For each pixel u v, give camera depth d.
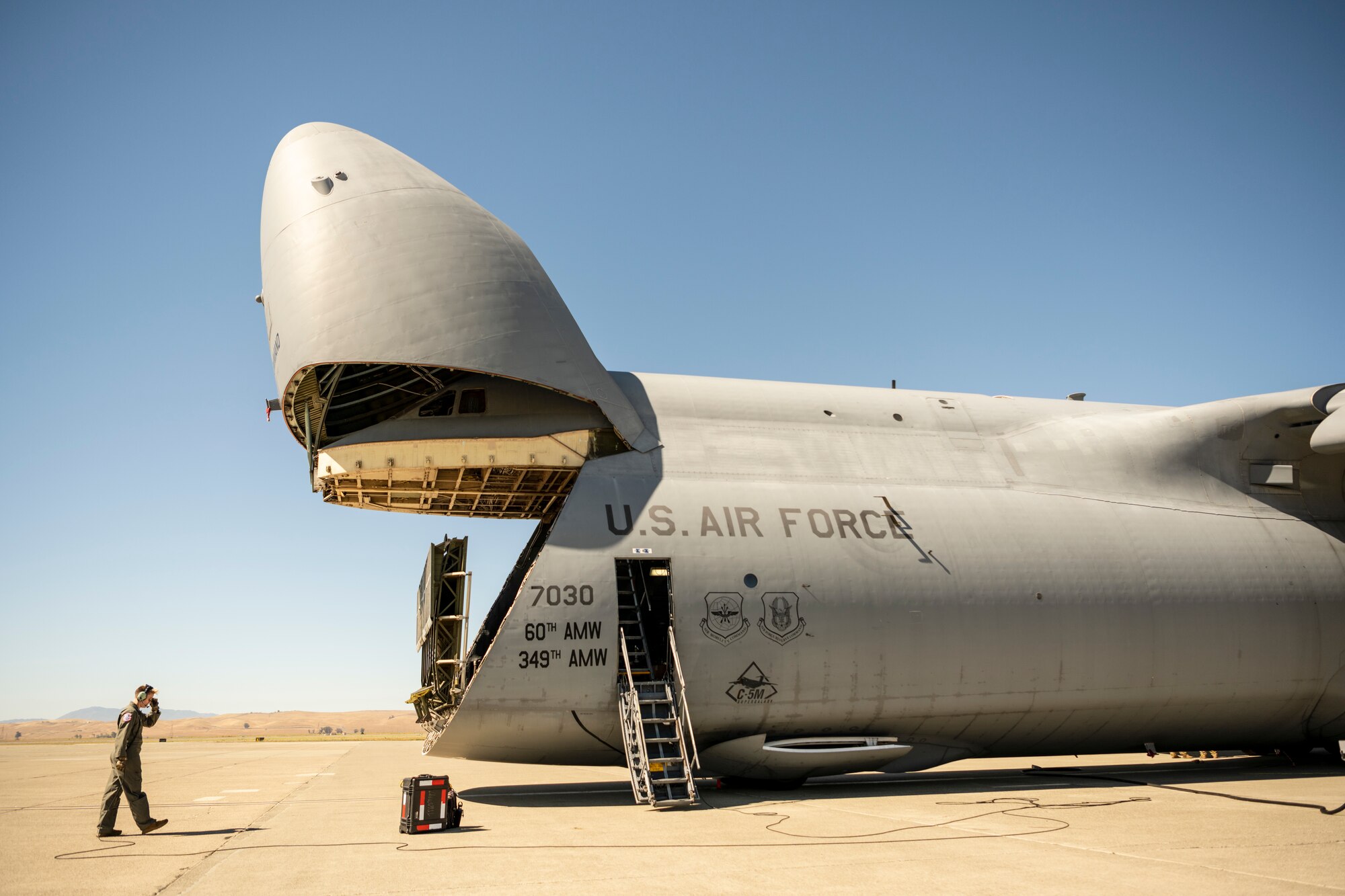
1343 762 15.63
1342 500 15.80
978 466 14.75
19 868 7.37
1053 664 13.21
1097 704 13.52
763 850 7.73
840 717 12.56
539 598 11.72
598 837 8.67
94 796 14.70
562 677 11.59
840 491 13.57
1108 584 13.71
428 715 14.68
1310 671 14.34
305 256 12.28
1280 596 14.40
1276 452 15.73
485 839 8.66
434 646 13.58
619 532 12.23
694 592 12.06
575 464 12.82
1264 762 16.97
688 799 10.99
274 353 12.47
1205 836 8.27
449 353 11.92
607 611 11.80
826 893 6.02
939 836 8.39
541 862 7.35
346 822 10.41
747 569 12.35
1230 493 15.40
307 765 25.23
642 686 11.78
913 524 13.45
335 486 13.32
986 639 12.98
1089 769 16.45
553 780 16.86
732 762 12.62
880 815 9.91
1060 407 16.59
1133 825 9.03
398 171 13.17
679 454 13.37
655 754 11.91
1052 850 7.61
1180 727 14.37
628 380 14.34
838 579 12.62
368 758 28.78
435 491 13.73
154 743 55.41
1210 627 13.95
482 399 12.95
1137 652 13.58
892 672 12.56
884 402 15.49
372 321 11.81
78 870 7.21
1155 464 15.26
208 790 15.67
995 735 13.56
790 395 15.03
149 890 6.38
